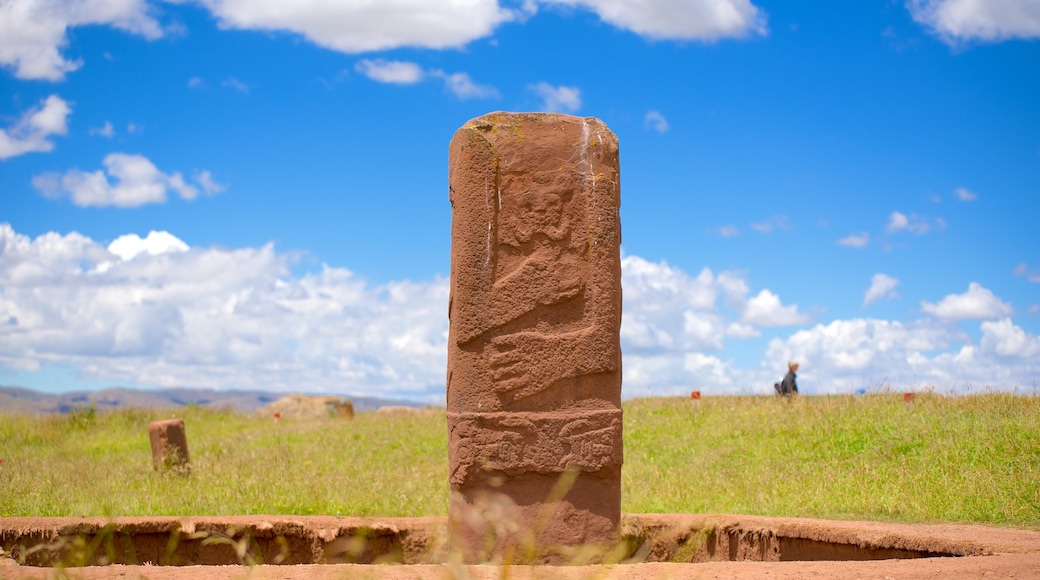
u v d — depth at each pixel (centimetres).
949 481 1010
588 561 679
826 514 939
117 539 768
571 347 696
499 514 605
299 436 1912
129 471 1368
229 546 794
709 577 507
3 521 763
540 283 698
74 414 2320
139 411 2528
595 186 711
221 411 2680
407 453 1589
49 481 1198
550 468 686
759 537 789
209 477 1272
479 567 549
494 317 692
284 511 1034
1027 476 979
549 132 716
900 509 927
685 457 1384
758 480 1149
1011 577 489
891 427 1308
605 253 707
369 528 804
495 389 688
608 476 696
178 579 493
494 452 683
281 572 524
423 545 814
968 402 1395
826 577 500
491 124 712
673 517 841
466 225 698
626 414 1784
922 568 521
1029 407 1310
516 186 705
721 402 1783
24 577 480
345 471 1362
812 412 1489
